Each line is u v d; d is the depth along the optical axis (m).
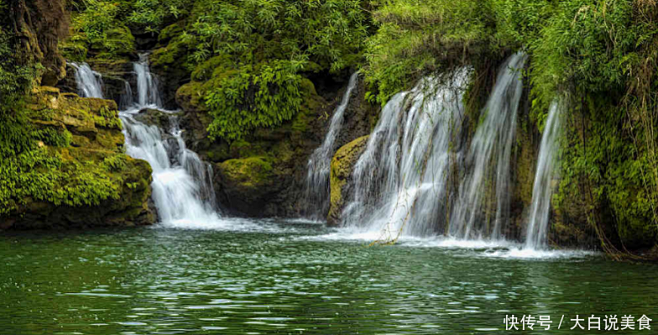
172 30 29.23
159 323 8.46
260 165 24.91
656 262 13.82
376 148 21.92
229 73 26.22
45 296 10.06
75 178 19.97
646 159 14.14
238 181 24.67
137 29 29.89
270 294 10.36
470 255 14.71
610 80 14.16
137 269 12.66
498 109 17.45
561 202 15.56
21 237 17.66
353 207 21.56
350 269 12.77
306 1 27.05
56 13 21.06
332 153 24.92
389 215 20.44
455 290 10.71
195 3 29.70
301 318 8.79
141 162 21.61
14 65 19.70
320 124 25.86
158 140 24.47
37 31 20.58
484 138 17.67
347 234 19.16
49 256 14.30
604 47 14.35
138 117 25.06
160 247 15.91
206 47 28.47
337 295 10.30
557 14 15.86
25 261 13.58
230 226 21.42
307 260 13.94
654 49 13.73
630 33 13.84
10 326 8.24
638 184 14.32
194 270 12.59
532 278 11.81
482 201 17.52
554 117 15.76
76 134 21.11
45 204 19.42
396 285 11.12
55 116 20.48
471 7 16.75
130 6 30.36
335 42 27.11
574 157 15.41
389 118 22.20
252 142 25.84
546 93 15.03
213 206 24.97
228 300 9.89
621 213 14.59
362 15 27.38
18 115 19.59
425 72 17.92
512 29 16.70
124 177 20.94
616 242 15.15
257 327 8.31
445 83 17.73
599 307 9.54
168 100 28.19
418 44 16.83
